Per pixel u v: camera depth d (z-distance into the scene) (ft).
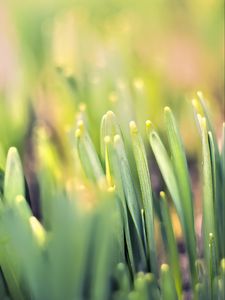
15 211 1.09
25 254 0.98
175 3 2.88
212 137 1.26
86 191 1.02
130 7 3.01
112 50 2.09
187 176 1.28
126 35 2.40
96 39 2.36
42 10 2.73
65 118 1.87
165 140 1.74
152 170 1.68
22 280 1.15
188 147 1.91
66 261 0.96
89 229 0.96
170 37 2.63
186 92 2.17
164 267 1.11
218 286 1.19
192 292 1.30
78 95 1.86
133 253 1.24
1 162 1.36
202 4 2.63
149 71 2.23
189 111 1.90
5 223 1.04
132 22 2.71
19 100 1.98
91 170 1.24
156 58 2.34
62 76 1.87
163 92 2.12
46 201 1.35
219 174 1.31
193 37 2.63
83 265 0.99
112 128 1.25
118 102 1.63
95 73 2.04
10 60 2.39
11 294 1.17
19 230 0.98
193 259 1.30
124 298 1.07
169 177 1.26
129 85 1.98
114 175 1.20
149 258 1.25
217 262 1.28
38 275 0.99
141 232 1.24
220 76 2.33
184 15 2.80
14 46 2.45
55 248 0.95
